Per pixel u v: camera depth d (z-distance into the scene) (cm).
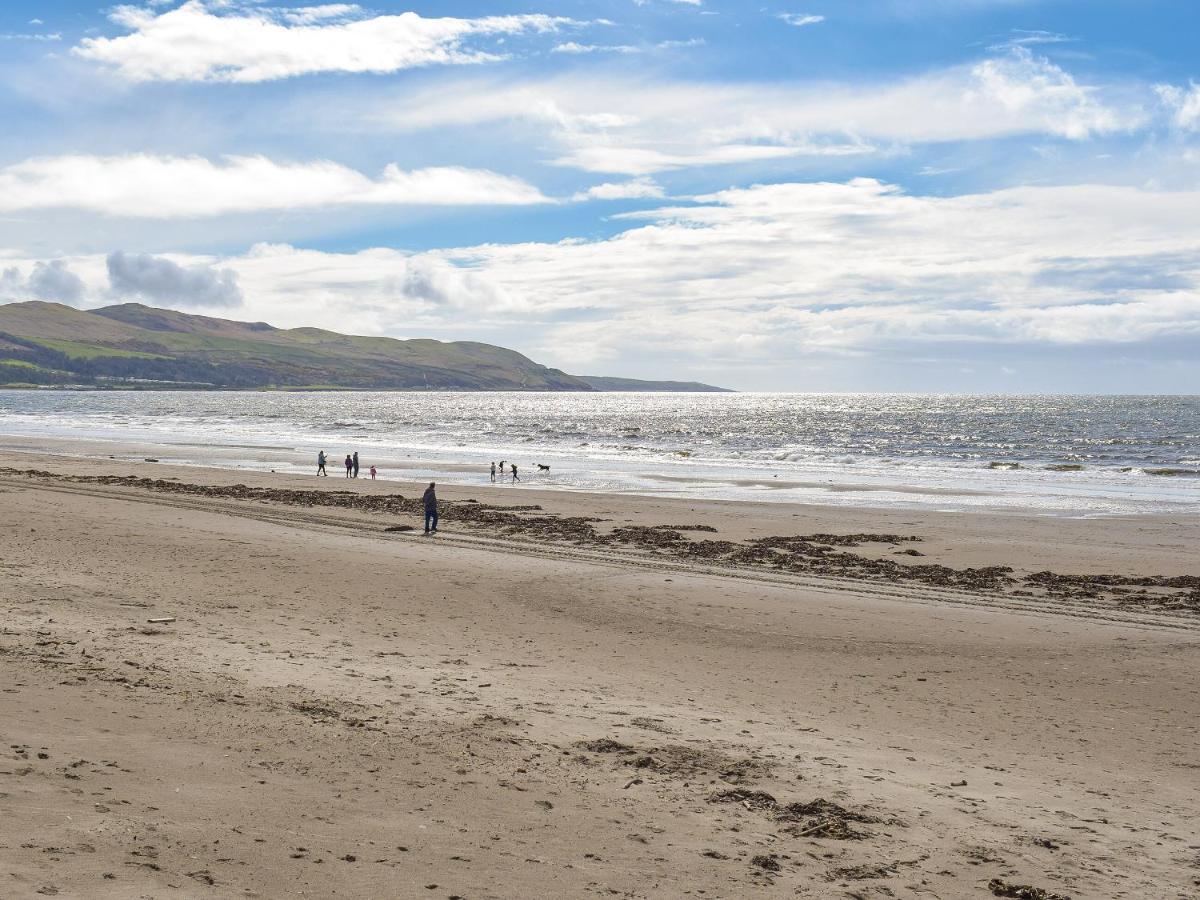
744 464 7669
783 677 1670
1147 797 1143
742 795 1030
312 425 14612
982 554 3269
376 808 871
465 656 1698
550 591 2370
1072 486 5897
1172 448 10269
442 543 3189
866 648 1903
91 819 737
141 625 1720
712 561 2986
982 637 2017
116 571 2314
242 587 2227
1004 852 925
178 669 1370
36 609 1778
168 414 18912
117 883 624
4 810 723
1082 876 880
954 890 825
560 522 3847
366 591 2269
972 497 5234
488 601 2227
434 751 1082
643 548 3231
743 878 804
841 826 952
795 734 1321
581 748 1165
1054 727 1430
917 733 1373
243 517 3662
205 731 1050
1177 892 859
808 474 6731
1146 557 3216
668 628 2023
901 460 8225
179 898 618
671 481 6141
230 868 685
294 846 749
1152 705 1559
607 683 1565
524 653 1755
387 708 1266
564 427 15200
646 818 934
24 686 1141
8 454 7556
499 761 1072
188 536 2988
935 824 990
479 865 763
